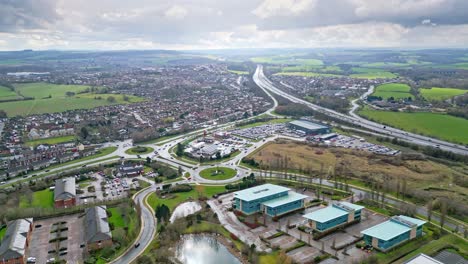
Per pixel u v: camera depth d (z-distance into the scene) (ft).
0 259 627.46
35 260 654.94
